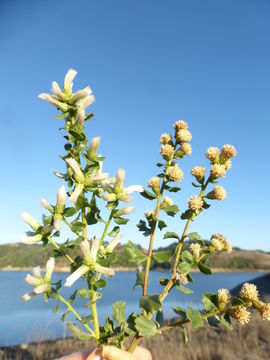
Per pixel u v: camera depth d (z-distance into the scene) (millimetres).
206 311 119
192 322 105
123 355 106
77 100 118
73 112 120
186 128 141
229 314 116
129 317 114
